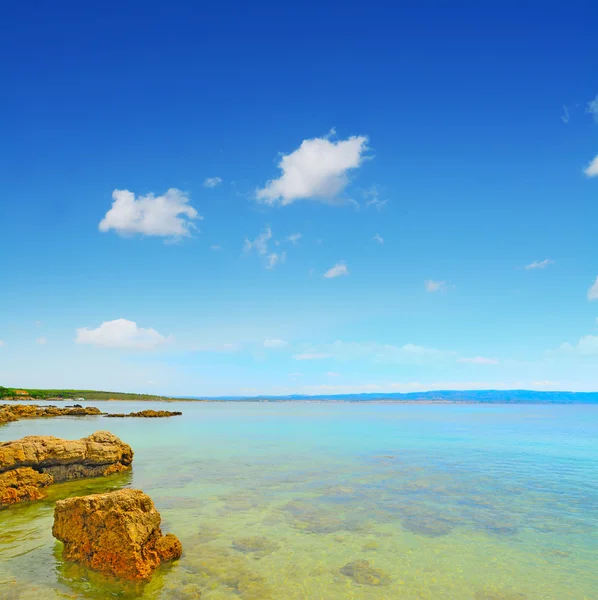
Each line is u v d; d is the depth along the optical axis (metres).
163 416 105.88
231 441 51.91
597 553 16.75
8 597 12.73
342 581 14.21
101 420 86.88
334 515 21.02
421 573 14.88
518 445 49.00
